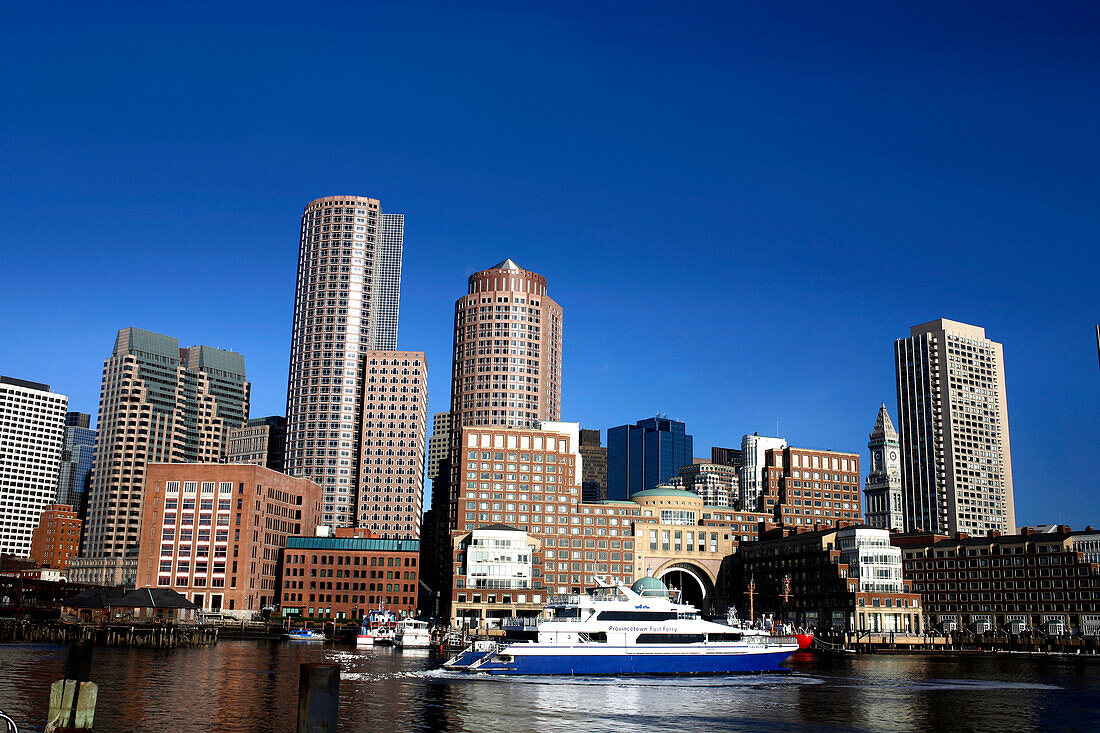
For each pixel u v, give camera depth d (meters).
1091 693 134.00
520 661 144.12
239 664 159.50
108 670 142.38
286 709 103.25
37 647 188.75
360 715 102.38
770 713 111.00
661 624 148.38
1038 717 110.50
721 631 151.50
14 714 92.19
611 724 101.00
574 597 160.75
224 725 92.25
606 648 145.62
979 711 114.88
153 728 89.62
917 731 100.56
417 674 145.00
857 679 151.75
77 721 54.50
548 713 107.44
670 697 123.44
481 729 95.94
